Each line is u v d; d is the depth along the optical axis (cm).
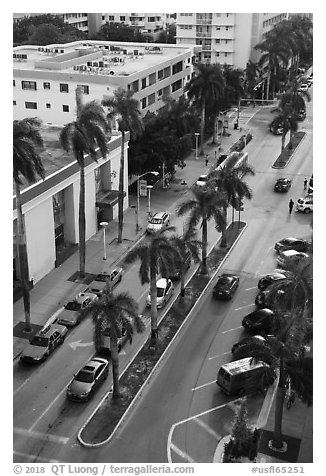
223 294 4322
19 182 3688
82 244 4575
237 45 11712
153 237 3631
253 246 5303
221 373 3306
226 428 3064
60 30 12962
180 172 7350
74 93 7156
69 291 4444
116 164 5753
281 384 2748
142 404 3247
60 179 4684
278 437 2853
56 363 3588
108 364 3556
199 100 7912
